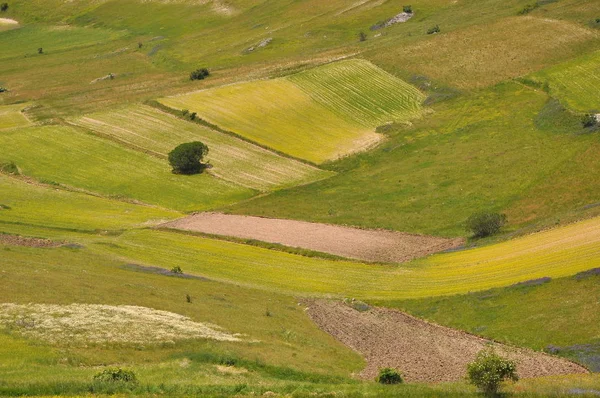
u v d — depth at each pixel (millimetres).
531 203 158000
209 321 95438
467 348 94312
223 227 153250
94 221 153750
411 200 168500
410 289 118438
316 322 105750
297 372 79562
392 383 78500
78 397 65125
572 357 88688
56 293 97188
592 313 96812
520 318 100438
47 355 75500
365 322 105625
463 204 163125
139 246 139000
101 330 84250
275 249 142000
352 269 131250
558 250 122375
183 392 68750
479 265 124812
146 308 95938
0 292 94375
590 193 156750
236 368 78938
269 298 114375
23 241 134750
